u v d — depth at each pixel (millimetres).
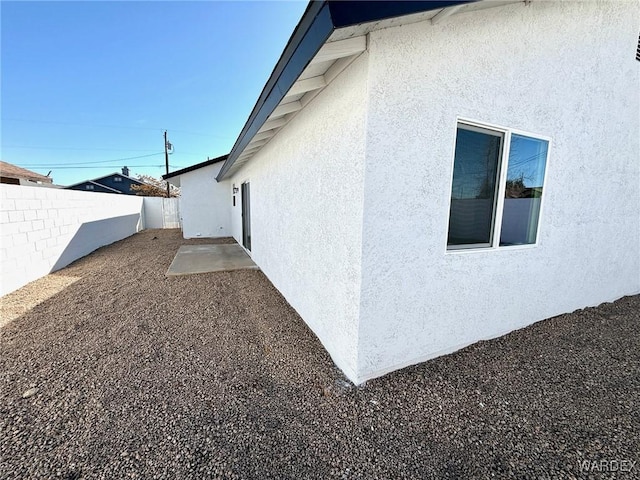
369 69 2131
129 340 3502
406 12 1640
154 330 3787
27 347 3307
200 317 4223
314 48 1745
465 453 1892
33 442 1954
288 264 4711
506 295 3361
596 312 4117
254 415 2236
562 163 3449
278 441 1986
